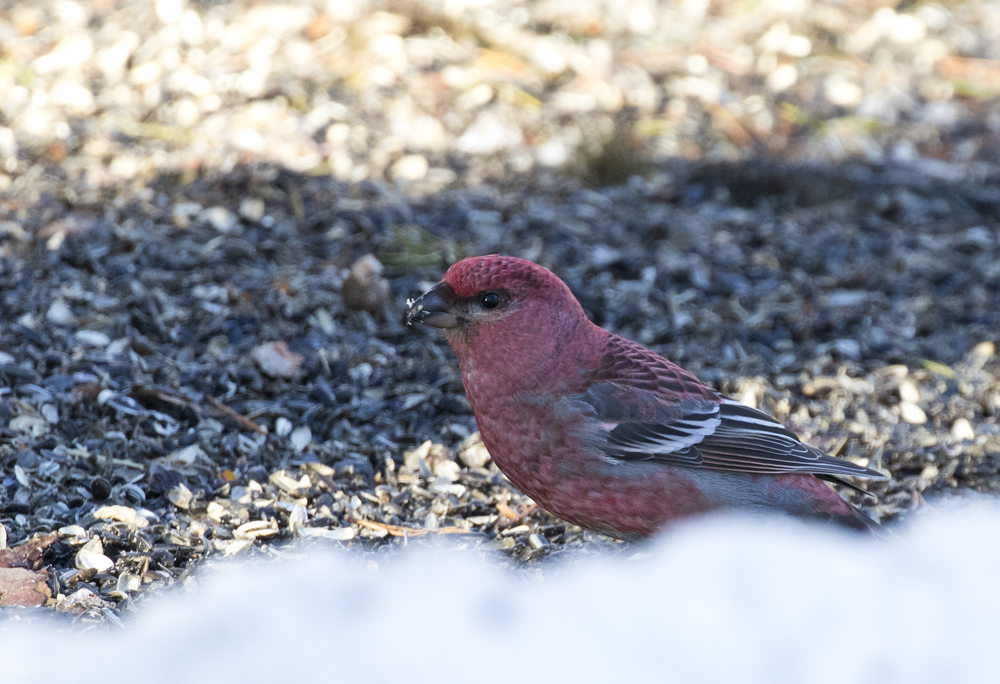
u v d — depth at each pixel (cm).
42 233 1062
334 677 485
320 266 1085
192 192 1177
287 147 1273
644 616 504
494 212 1227
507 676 473
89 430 801
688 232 1235
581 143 1374
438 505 772
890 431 916
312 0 1552
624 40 1623
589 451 659
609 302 1097
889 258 1230
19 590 625
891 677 475
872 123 1533
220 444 814
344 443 842
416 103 1401
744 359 1026
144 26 1462
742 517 672
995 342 1079
